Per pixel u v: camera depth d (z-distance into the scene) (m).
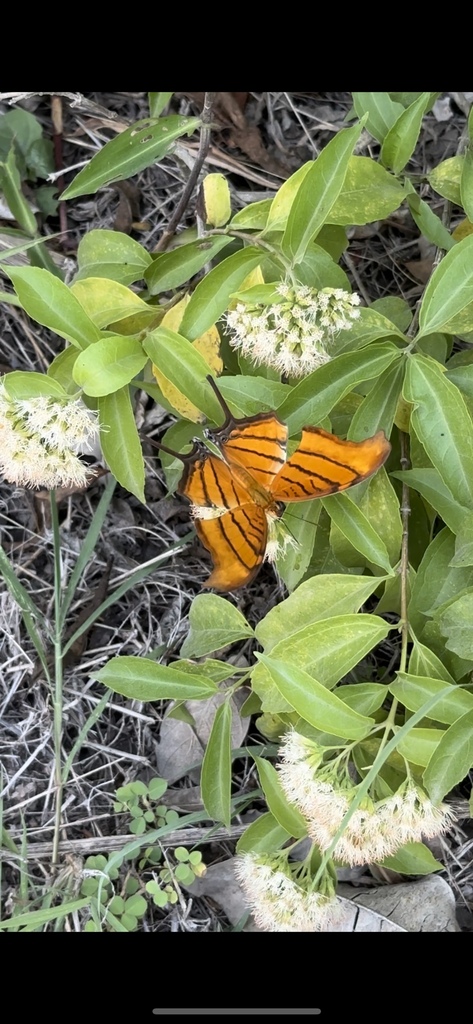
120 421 0.26
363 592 0.27
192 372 0.26
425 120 0.39
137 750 0.39
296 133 0.40
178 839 0.37
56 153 0.40
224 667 0.30
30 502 0.39
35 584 0.40
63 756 0.38
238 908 0.36
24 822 0.36
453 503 0.28
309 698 0.25
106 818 0.38
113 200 0.40
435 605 0.28
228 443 0.23
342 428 0.30
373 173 0.28
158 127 0.29
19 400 0.24
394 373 0.26
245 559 0.24
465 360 0.31
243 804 0.37
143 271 0.30
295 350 0.24
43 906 0.34
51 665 0.39
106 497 0.36
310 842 0.36
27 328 0.39
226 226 0.29
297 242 0.25
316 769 0.26
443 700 0.26
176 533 0.40
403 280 0.40
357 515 0.26
